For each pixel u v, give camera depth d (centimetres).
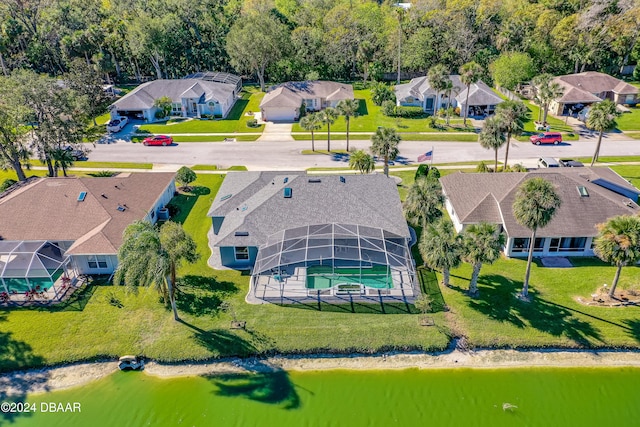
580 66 9862
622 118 7512
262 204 4122
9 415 2836
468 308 3488
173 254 3203
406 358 3180
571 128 7169
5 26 9212
